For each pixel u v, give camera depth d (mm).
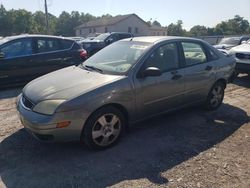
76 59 9062
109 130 4289
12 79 7973
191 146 4457
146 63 4652
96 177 3592
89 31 66250
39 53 8352
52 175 3625
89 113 3949
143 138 4719
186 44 5430
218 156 4148
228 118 5719
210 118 5699
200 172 3721
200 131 5055
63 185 3426
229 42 17266
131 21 59250
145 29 61344
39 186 3406
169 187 3398
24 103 4219
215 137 4812
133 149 4332
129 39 5465
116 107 4352
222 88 6258
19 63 7977
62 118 3775
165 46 5043
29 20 80312
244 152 4285
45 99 3904
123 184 3451
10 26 77875
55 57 8617
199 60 5633
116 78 4320
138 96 4500
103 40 16812
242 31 95438
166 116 5750
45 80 4531
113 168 3797
